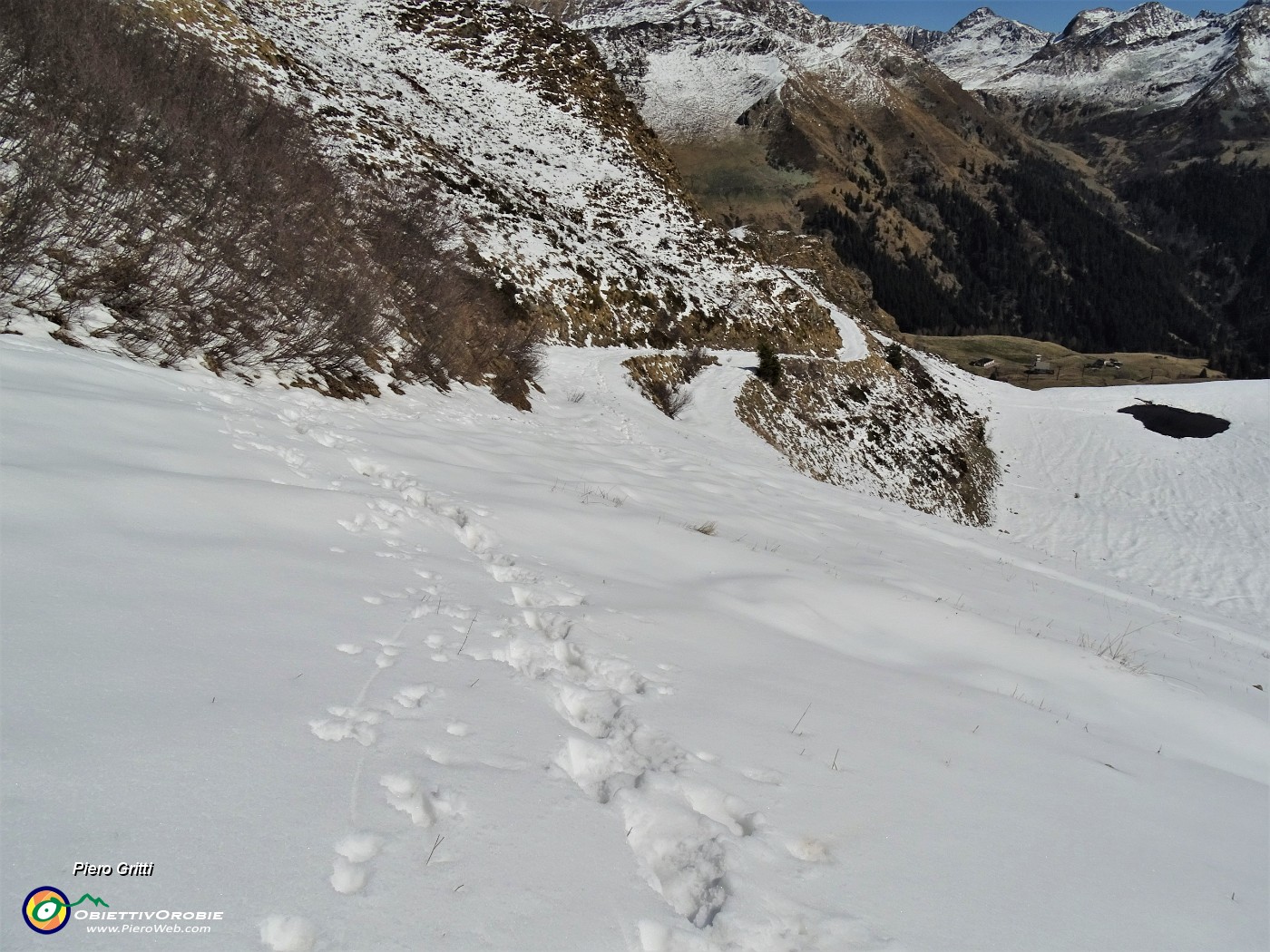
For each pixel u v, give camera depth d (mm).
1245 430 41406
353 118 28078
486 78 48625
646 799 2982
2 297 7035
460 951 2037
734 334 38031
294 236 12047
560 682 3971
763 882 2623
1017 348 134750
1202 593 27531
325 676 3264
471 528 6562
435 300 17094
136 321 8305
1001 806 3701
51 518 3740
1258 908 3270
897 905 2691
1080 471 39781
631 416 22812
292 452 6883
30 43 9445
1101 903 3035
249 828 2244
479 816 2605
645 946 2254
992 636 7285
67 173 8234
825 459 31688
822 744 3914
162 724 2572
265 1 37906
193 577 3762
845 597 7457
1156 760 5043
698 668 4672
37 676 2578
